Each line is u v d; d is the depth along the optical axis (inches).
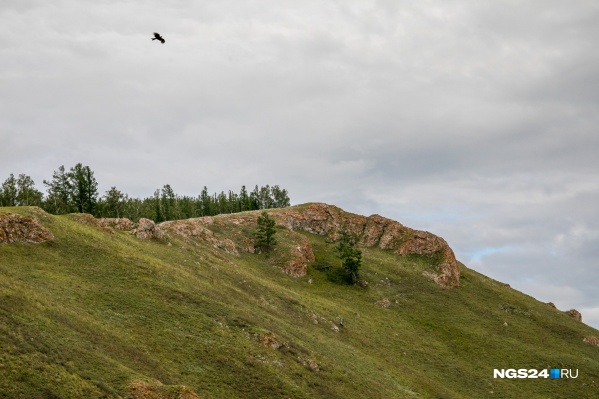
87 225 3629.4
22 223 2982.3
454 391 3506.4
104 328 2240.4
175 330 2519.7
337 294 4822.8
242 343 2632.9
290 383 2440.9
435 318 4675.2
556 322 5113.2
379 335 4030.5
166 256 3698.3
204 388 2132.1
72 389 1656.0
